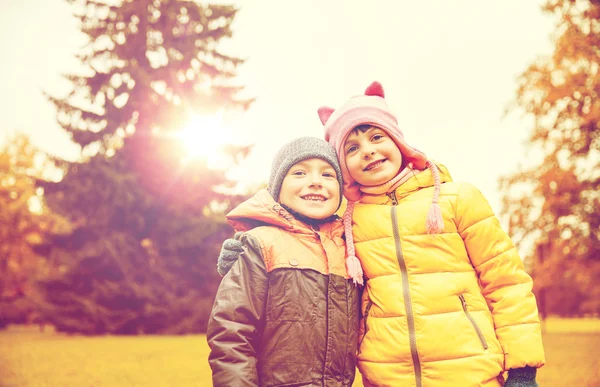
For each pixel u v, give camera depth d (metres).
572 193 17.86
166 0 25.42
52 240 22.91
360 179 2.60
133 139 23.58
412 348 2.33
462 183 2.61
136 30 25.19
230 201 24.84
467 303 2.42
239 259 2.28
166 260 23.12
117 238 22.06
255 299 2.20
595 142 17.88
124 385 6.75
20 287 34.84
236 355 2.11
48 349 13.62
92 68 23.81
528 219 18.64
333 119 2.68
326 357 2.20
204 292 23.73
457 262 2.48
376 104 2.62
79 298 21.45
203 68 25.53
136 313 21.56
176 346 14.70
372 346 2.40
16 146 35.50
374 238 2.53
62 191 22.73
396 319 2.38
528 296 2.43
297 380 2.14
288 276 2.24
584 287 21.00
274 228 2.36
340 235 2.54
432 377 2.30
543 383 6.58
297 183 2.39
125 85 24.08
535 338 2.35
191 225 23.06
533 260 20.38
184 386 6.68
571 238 18.48
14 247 34.84
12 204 34.62
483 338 2.35
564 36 18.31
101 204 22.33
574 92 17.75
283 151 2.46
